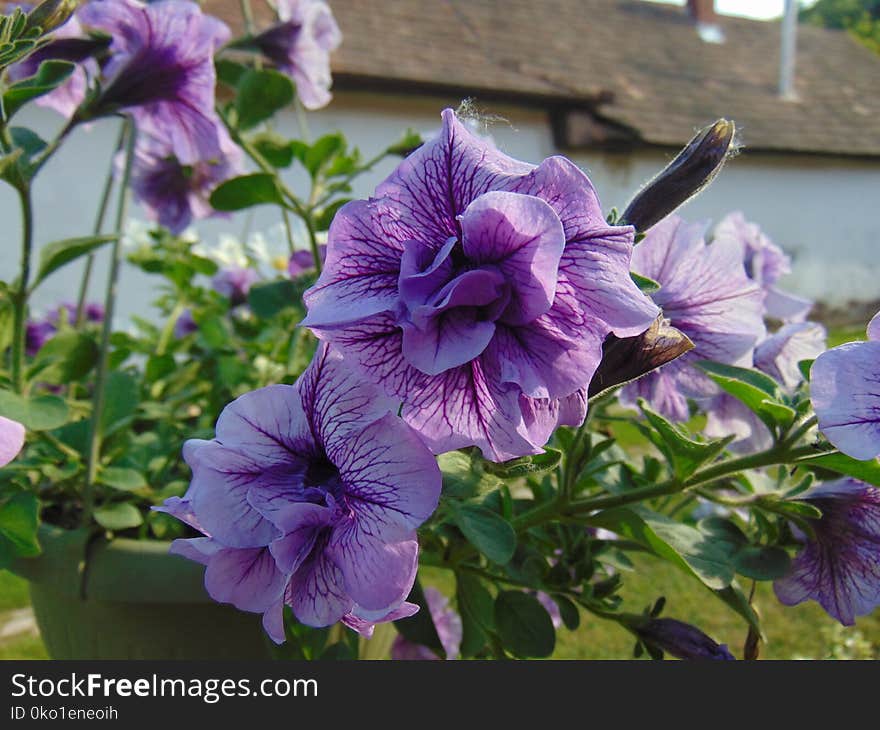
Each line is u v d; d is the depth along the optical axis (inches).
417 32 92.1
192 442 8.0
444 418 7.4
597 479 11.9
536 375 7.1
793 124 114.3
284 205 15.1
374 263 7.4
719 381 9.9
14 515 11.5
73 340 13.7
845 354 7.7
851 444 7.4
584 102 87.5
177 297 21.3
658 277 11.4
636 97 103.0
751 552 11.0
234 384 16.9
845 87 129.3
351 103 77.2
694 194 9.2
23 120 64.4
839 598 10.6
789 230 113.1
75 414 16.3
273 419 8.0
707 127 9.2
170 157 16.6
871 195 117.0
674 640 11.3
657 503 14.1
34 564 12.3
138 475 12.9
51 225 65.1
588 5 123.4
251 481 8.0
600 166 92.1
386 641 14.7
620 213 9.8
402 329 7.2
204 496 7.8
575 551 12.3
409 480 7.3
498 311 7.1
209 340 18.6
